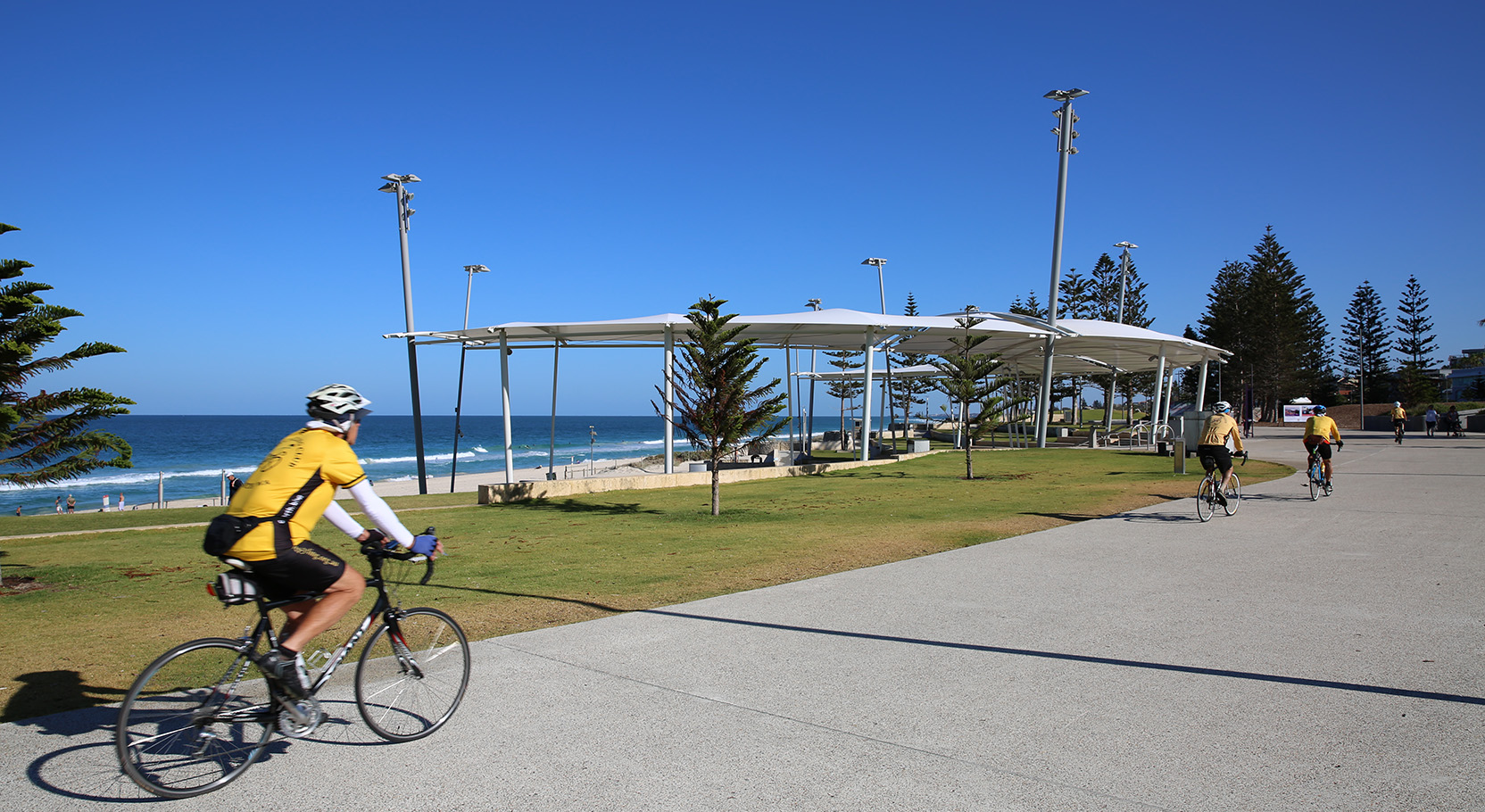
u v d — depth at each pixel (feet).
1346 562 25.59
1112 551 28.40
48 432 27.04
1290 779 10.68
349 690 15.07
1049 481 59.31
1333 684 14.37
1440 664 15.38
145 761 10.78
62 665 17.38
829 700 14.01
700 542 34.88
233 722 11.53
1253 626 18.19
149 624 21.91
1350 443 98.53
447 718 13.32
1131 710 13.26
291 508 11.46
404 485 124.77
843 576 24.82
